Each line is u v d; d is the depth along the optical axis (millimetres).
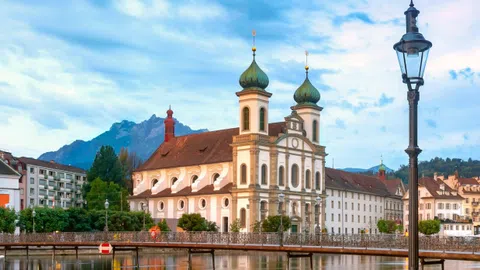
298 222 145875
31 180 198125
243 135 142125
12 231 125312
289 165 146250
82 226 135250
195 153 160750
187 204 153500
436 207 198750
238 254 134000
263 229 133000
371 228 197375
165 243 85188
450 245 57906
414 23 20047
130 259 113438
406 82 19969
